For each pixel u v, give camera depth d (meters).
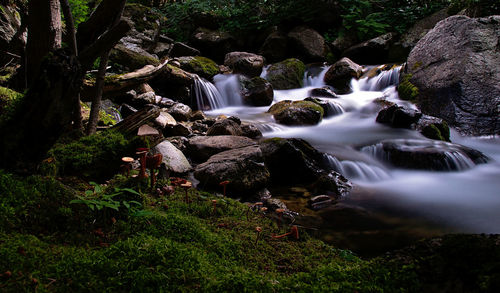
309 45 15.98
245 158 5.33
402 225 4.49
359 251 3.80
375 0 17.08
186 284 1.91
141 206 3.13
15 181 2.62
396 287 1.73
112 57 10.80
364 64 15.62
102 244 2.45
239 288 1.89
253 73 13.70
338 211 4.92
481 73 9.69
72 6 8.56
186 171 5.72
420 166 6.67
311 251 3.16
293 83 13.95
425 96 10.44
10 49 6.70
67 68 2.55
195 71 12.45
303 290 1.83
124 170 4.17
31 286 1.73
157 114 4.90
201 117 9.91
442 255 1.80
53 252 2.10
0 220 2.25
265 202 5.07
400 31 15.29
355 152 7.48
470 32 10.47
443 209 5.03
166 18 18.56
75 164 3.87
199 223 3.20
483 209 5.02
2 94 4.96
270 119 10.09
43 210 2.50
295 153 6.02
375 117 10.20
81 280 1.83
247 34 17.58
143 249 2.17
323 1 16.50
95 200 2.64
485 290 1.53
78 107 5.06
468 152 7.04
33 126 2.65
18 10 8.34
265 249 3.03
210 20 17.67
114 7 4.84
